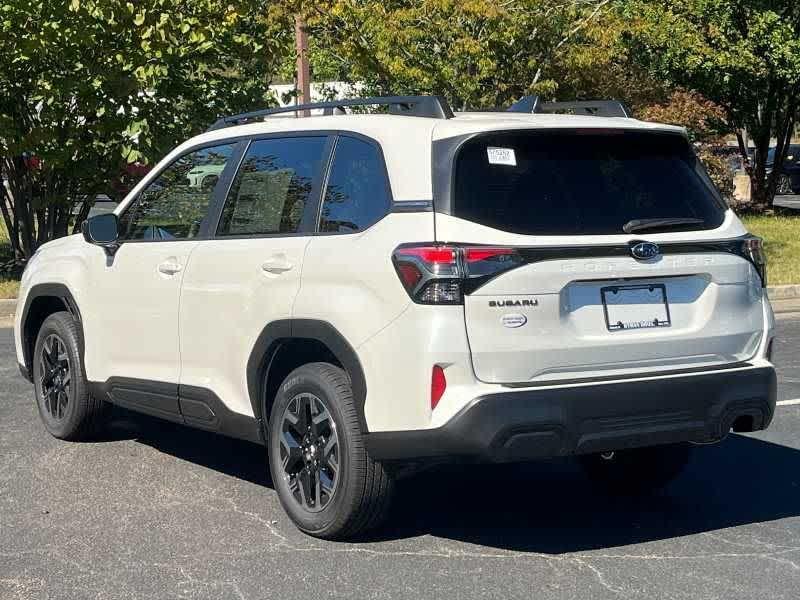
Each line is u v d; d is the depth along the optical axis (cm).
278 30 1520
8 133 1395
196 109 1483
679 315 516
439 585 477
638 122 534
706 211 533
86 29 1360
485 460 476
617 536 544
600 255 493
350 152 541
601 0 2091
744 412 521
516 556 514
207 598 462
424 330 475
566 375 490
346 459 508
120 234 668
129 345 652
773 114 2783
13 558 509
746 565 503
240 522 560
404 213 496
